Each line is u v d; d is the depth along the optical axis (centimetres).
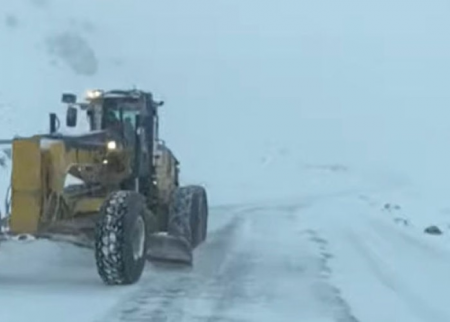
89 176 3231
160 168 3869
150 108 3719
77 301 2592
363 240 4581
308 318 2428
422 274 3312
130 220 2880
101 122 3609
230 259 3697
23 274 3116
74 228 2998
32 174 2905
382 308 2598
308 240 4559
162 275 3184
